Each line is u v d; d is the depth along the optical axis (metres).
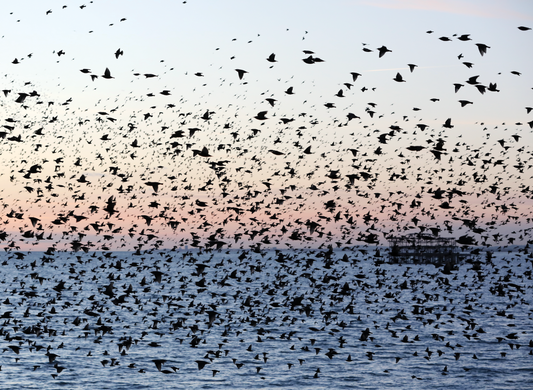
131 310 91.62
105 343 69.19
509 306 107.75
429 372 58.97
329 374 57.72
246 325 82.44
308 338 74.62
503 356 65.31
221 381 54.81
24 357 61.50
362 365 61.38
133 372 57.19
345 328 82.69
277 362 62.25
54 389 51.12
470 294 125.88
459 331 81.50
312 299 89.06
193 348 67.81
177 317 87.31
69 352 64.44
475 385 54.53
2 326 74.25
